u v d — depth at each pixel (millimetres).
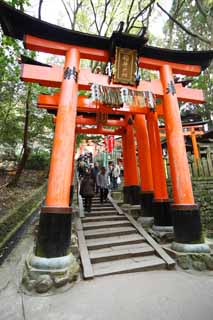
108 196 9477
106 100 4805
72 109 4375
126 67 5000
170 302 2820
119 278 3617
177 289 3195
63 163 4035
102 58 5066
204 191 7551
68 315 2582
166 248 4652
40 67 4691
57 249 3596
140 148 7230
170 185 8188
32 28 4367
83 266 3828
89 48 4887
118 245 4949
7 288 3295
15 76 7230
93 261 4184
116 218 6570
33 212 7836
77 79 4633
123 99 4832
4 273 3762
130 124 8445
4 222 5473
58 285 3209
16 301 2926
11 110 10109
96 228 5820
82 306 2766
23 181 11875
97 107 6367
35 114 10797
